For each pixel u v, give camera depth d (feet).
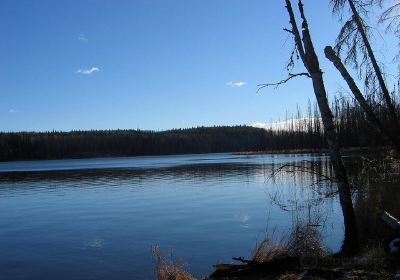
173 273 37.70
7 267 55.88
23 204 126.21
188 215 92.89
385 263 31.99
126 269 51.98
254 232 69.21
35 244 69.97
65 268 54.24
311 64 38.93
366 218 45.34
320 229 56.13
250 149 604.08
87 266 54.54
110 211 105.29
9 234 79.41
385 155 53.83
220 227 76.07
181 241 66.03
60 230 81.82
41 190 167.32
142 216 94.73
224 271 36.04
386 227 42.57
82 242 69.67
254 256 38.68
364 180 49.80
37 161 583.99
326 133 39.65
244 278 33.88
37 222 92.94
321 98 39.17
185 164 336.70
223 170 240.73
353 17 46.29
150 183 180.65
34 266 55.98
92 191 156.56
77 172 278.67
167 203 115.96
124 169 298.15
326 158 259.39
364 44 46.57
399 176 48.75
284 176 175.01
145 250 61.36
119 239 70.59
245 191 134.82
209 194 132.36
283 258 34.99
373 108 50.93
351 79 44.83
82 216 99.04
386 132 49.16
